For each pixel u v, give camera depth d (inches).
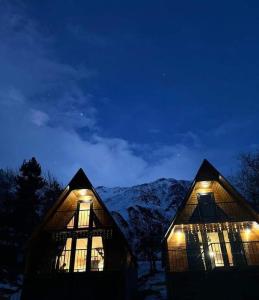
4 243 1092.5
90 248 716.7
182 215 736.3
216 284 642.2
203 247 701.3
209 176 777.6
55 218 771.4
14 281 983.0
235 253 687.7
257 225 711.7
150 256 1370.6
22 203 1187.3
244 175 1349.7
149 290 909.8
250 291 626.8
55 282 676.7
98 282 671.1
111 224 744.3
